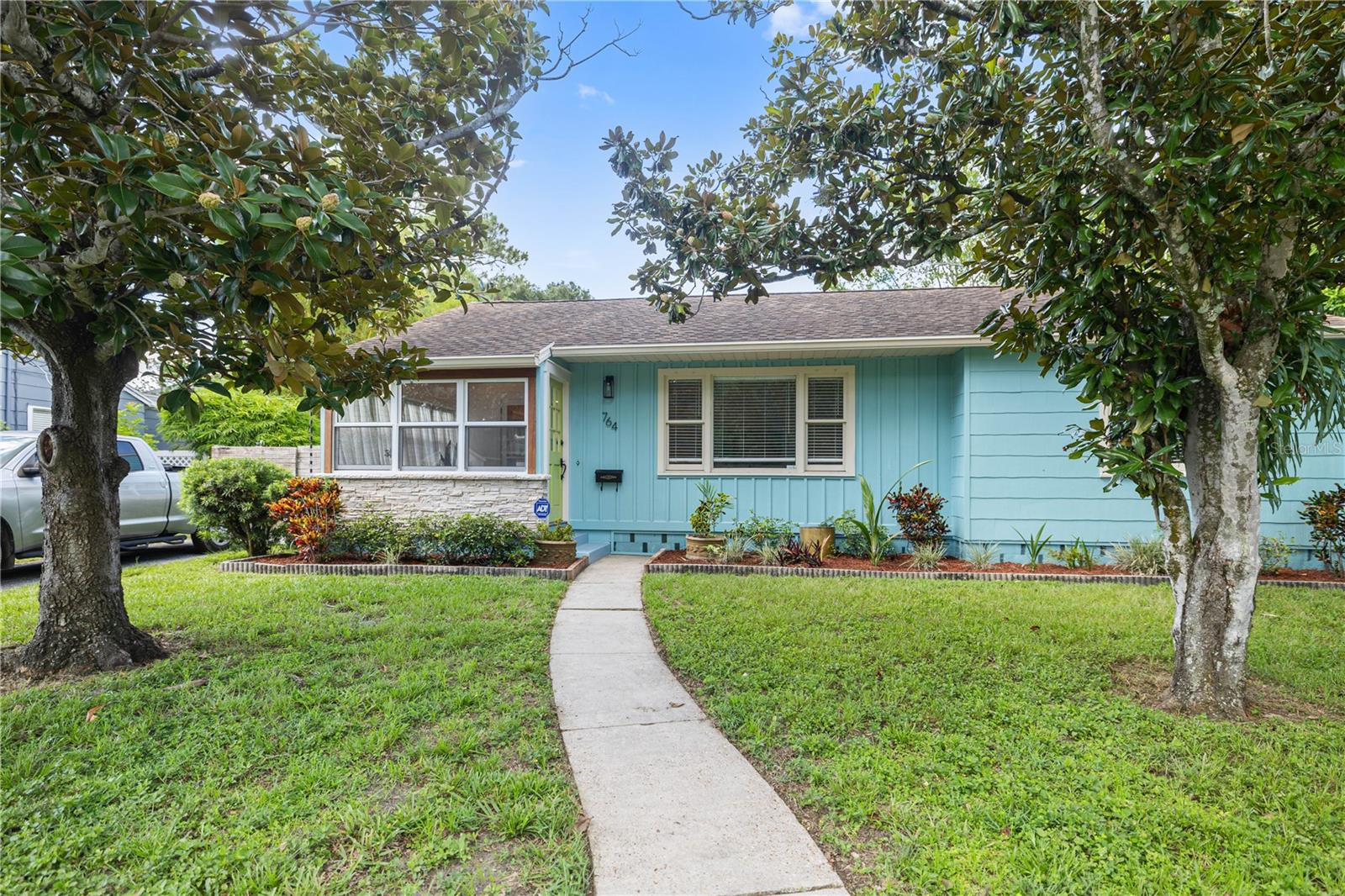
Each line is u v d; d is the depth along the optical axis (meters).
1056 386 8.47
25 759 2.94
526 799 2.67
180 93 3.16
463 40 3.74
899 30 4.05
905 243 4.57
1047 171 3.53
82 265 2.93
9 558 7.89
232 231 2.46
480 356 8.95
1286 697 3.91
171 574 7.66
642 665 4.52
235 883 2.13
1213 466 3.76
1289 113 2.81
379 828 2.44
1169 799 2.67
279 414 16.89
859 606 6.08
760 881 2.21
